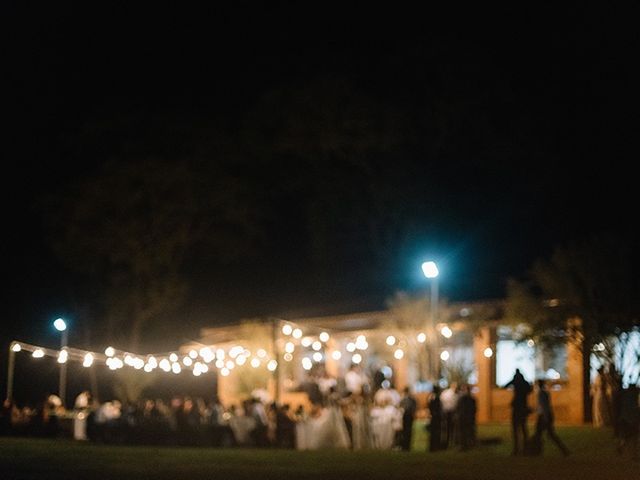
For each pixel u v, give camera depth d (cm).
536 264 3462
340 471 2467
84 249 5541
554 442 2995
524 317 3447
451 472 2430
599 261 3344
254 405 3644
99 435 3947
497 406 3884
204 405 4428
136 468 2556
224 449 3438
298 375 4588
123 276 5584
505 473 2403
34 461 2794
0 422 4503
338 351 4466
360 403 3469
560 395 3719
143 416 3891
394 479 2261
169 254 5584
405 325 4009
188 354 4838
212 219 5700
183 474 2381
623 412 2745
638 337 3291
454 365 3816
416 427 3859
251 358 4541
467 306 3944
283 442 3528
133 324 5638
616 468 2527
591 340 3334
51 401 4631
